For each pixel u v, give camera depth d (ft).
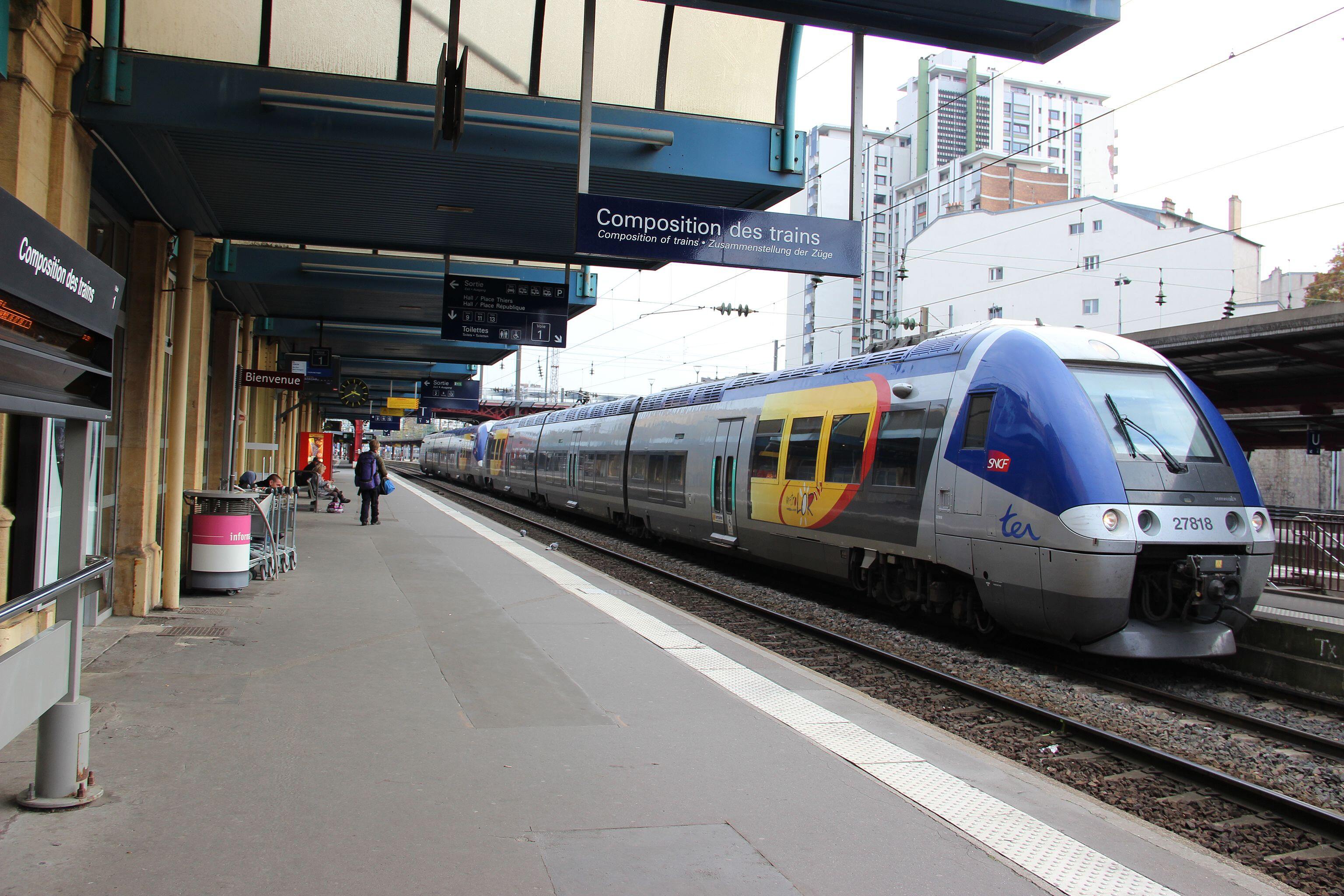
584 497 74.18
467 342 46.21
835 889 11.50
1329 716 23.90
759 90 28.89
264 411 70.49
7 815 12.42
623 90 28.32
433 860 11.71
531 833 12.71
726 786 14.92
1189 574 25.39
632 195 30.07
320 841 12.07
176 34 23.72
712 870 11.85
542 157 26.07
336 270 45.34
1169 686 26.86
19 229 10.56
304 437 98.53
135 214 27.61
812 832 13.23
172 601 28.09
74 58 20.63
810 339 263.49
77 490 13.14
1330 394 46.75
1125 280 131.54
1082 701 24.47
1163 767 18.97
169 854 11.48
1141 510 25.41
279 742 16.02
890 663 27.48
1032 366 27.94
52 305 11.73
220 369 46.29
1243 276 174.09
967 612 31.17
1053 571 25.99
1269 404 49.57
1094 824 13.99
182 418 29.01
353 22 25.50
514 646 24.75
